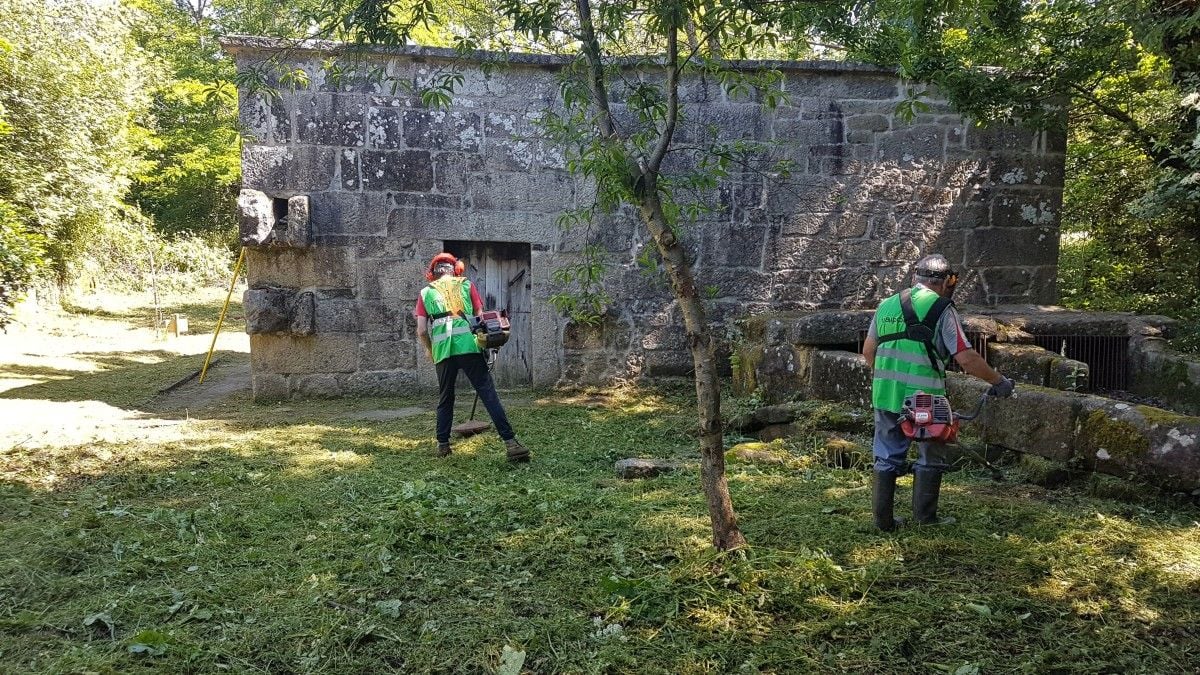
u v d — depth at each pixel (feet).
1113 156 30.99
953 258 28.53
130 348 40.06
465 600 10.40
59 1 46.34
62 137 44.04
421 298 19.04
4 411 24.81
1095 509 13.37
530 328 28.40
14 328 42.04
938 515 13.15
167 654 9.07
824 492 14.83
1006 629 9.45
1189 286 29.73
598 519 13.32
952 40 24.84
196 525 13.47
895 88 27.78
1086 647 9.00
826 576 10.63
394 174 26.53
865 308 28.40
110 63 48.88
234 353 39.58
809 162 27.78
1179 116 24.48
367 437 21.21
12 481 16.21
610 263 27.73
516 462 18.26
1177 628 9.39
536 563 11.53
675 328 28.12
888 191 28.14
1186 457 13.07
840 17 11.10
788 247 28.04
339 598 10.41
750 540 12.09
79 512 14.24
